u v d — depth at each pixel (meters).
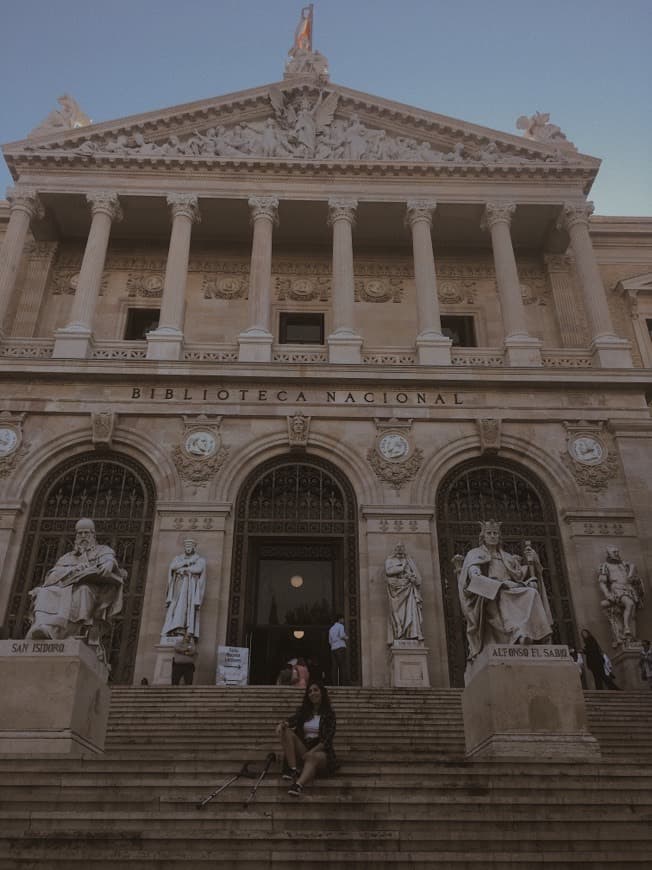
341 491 23.16
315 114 29.55
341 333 25.28
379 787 8.88
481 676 11.08
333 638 19.92
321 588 22.72
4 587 21.12
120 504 22.70
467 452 23.84
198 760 9.73
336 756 9.98
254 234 26.98
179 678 18.72
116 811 8.27
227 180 27.89
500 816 8.16
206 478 22.88
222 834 7.62
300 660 18.77
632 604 20.80
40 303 27.98
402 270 29.92
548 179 28.41
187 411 23.73
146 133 28.91
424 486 23.02
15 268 25.98
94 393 23.88
